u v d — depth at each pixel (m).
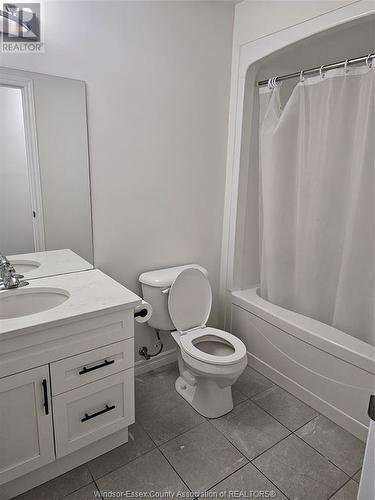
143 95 1.88
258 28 1.98
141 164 1.97
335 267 2.11
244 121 2.21
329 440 1.74
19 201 1.59
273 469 1.57
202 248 2.43
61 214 1.72
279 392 2.13
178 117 2.05
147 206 2.06
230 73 2.22
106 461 1.59
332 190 2.00
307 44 1.82
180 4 1.89
